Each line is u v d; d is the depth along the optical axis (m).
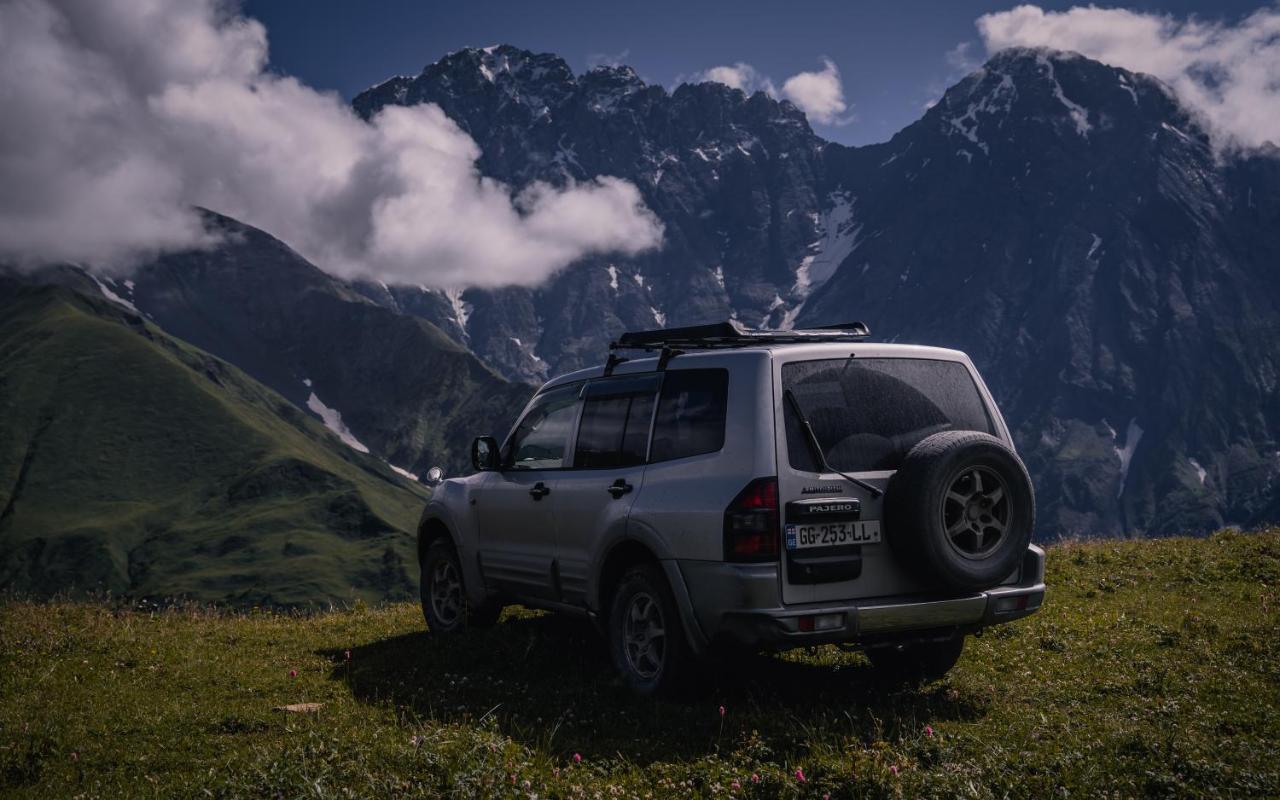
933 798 4.78
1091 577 12.12
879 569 6.61
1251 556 12.41
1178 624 9.16
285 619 12.23
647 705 6.91
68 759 5.89
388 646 9.65
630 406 7.82
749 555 6.34
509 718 6.61
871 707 6.71
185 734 6.37
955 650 7.58
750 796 4.96
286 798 4.89
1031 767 5.23
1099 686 7.14
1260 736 5.85
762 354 6.75
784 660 8.45
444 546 10.18
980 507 6.68
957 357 7.36
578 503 7.97
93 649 9.38
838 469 6.60
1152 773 5.04
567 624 9.88
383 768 5.27
